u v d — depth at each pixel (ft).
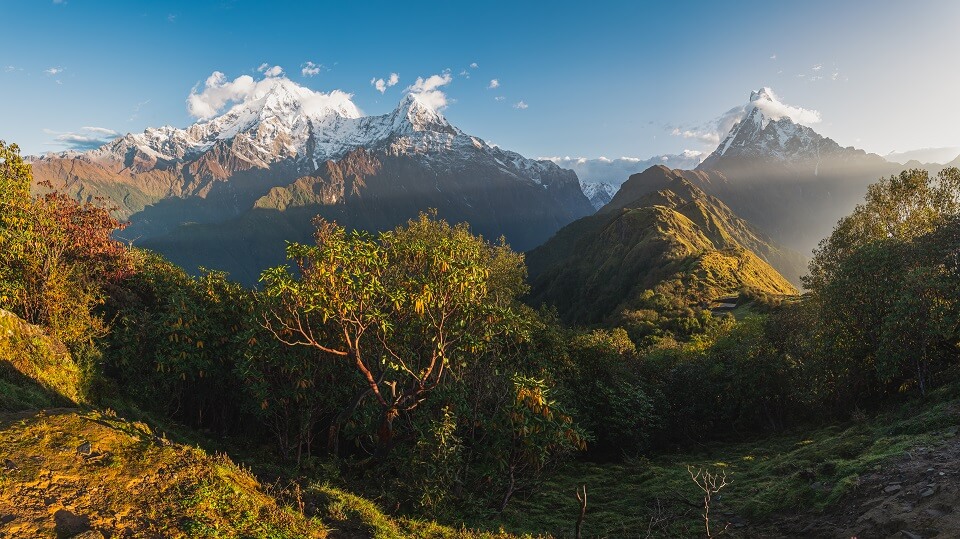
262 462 45.19
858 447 54.95
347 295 43.70
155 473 27.09
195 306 53.57
